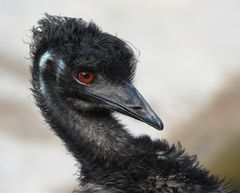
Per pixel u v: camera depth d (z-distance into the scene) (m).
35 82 10.16
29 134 18.05
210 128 18.20
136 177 9.52
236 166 17.55
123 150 9.71
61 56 9.90
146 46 19.48
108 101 9.77
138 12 20.19
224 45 19.50
